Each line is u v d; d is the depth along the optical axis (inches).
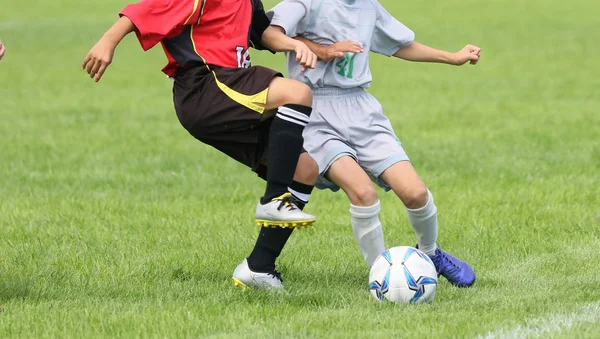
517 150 1502.2
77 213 1066.1
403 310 645.9
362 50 740.0
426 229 737.6
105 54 663.1
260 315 637.3
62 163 1446.9
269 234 708.7
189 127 697.6
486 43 3331.7
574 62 2866.6
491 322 604.1
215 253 856.9
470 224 985.5
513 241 901.8
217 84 681.6
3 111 2065.7
